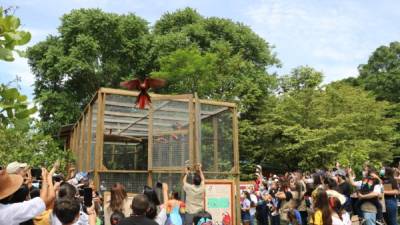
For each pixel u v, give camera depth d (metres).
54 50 30.58
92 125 13.34
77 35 30.81
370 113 31.05
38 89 32.00
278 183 15.77
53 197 3.78
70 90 31.78
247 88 32.84
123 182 12.08
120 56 32.34
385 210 11.64
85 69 29.86
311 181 13.67
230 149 13.23
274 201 14.99
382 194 11.44
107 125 13.73
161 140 12.36
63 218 4.19
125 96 12.41
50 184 3.83
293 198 12.41
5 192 3.24
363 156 25.95
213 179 12.38
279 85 36.06
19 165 4.14
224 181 12.29
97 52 30.88
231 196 12.28
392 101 42.47
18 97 2.79
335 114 31.27
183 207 8.91
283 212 13.06
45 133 28.88
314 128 31.14
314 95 31.97
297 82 34.03
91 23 31.22
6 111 2.80
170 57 30.22
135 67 32.75
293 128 29.97
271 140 32.53
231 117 13.46
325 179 11.43
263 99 34.38
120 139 14.17
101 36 31.47
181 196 11.64
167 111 12.49
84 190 5.95
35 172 6.73
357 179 20.73
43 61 30.56
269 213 16.05
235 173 13.09
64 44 31.39
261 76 35.16
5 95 2.76
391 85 42.94
